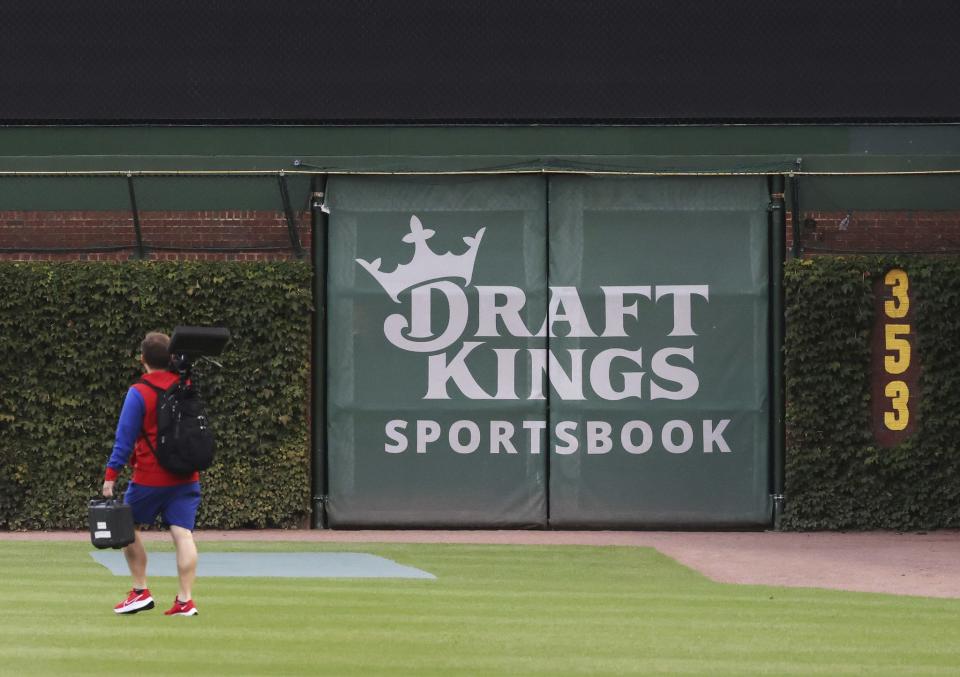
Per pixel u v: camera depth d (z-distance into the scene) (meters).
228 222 63.03
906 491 61.69
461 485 62.59
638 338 62.62
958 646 32.84
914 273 61.72
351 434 62.75
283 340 61.94
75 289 61.69
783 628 35.38
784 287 62.38
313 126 63.78
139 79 64.12
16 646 31.56
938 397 61.62
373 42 64.25
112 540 33.44
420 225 62.84
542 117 63.75
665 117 63.78
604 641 33.09
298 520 62.50
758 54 63.81
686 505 62.41
